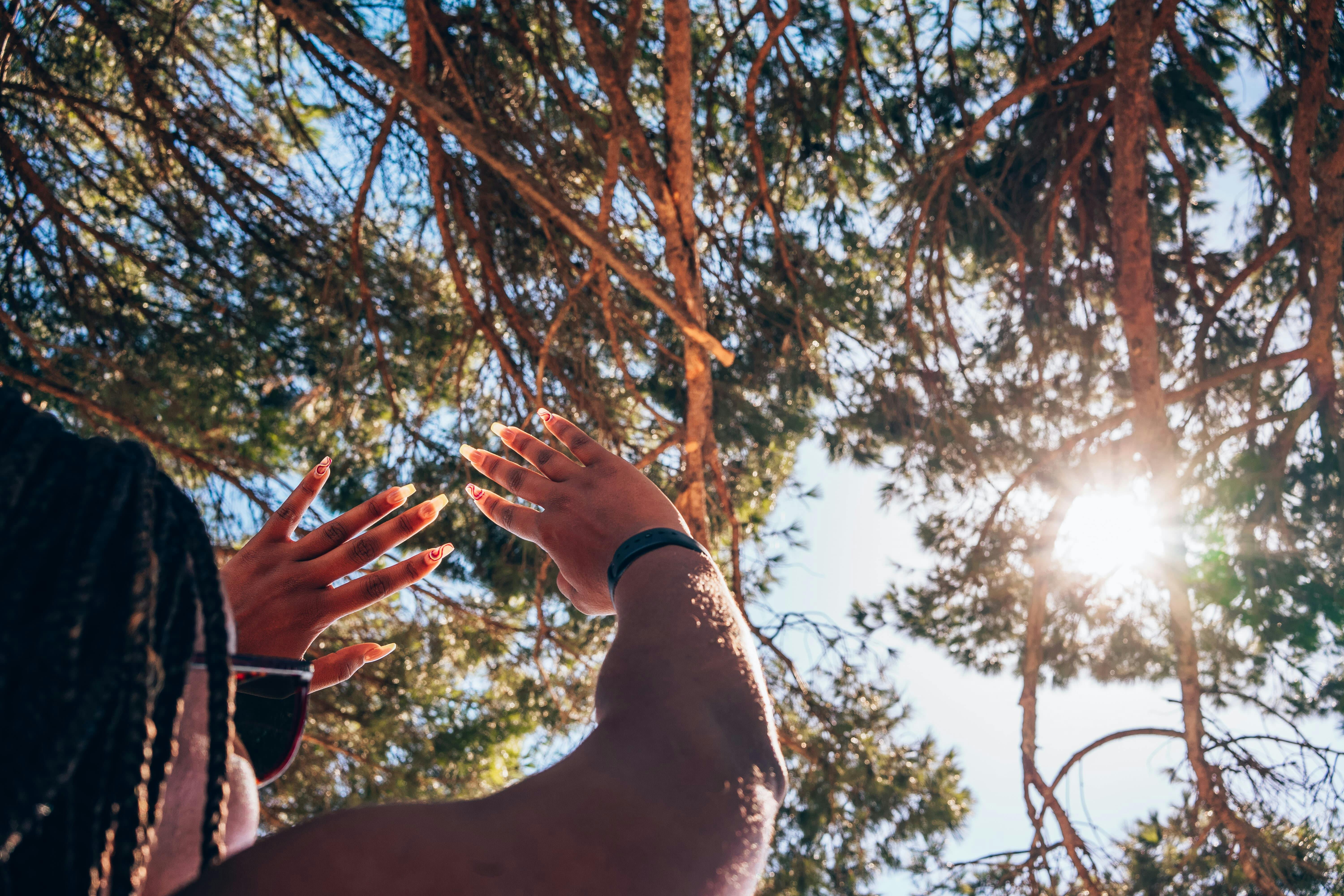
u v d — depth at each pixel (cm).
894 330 648
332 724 686
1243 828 578
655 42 524
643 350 567
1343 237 541
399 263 552
